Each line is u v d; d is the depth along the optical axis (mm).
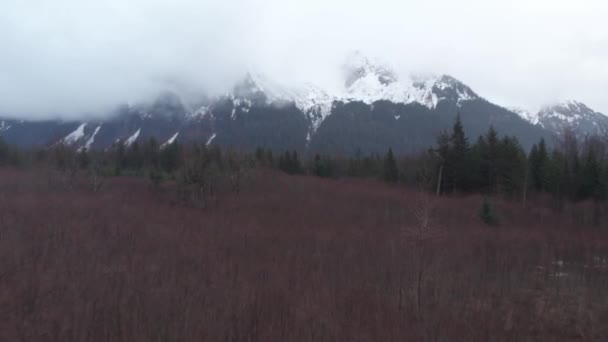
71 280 11039
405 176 44406
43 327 8398
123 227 18016
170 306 9617
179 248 15320
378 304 10688
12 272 11125
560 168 38469
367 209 27688
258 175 35656
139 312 9188
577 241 22031
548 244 20719
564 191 37406
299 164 56281
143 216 20969
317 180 43219
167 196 27375
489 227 24516
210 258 14188
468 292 12391
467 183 38219
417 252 15617
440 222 22672
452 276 13547
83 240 15219
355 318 9805
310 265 14008
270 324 9094
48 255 13016
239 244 16531
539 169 39812
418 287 11930
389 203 30062
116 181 34031
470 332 9562
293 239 18016
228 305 9953
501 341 9383
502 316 10797
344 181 44719
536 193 37906
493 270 14938
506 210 30969
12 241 14195
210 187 27375
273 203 27734
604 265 17234
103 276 11555
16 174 32688
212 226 19656
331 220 23797
